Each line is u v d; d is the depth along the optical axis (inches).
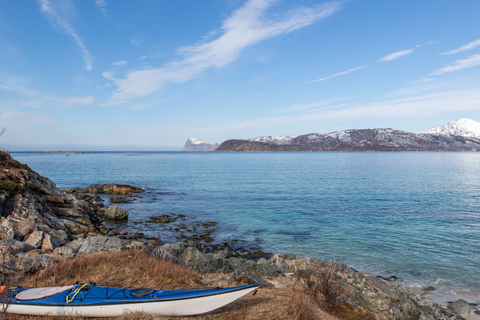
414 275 618.8
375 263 680.4
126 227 1014.4
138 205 1403.8
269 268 487.5
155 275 393.1
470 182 2290.8
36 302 293.0
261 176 2815.0
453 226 997.2
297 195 1664.6
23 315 290.5
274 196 1633.9
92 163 5088.6
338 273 465.1
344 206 1350.9
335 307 365.7
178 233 937.5
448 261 690.8
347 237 876.6
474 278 604.1
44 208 880.9
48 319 283.0
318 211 1241.4
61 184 2235.5
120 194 1744.6
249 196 1640.0
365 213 1201.4
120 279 380.2
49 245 576.4
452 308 483.2
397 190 1850.4
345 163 5354.3
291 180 2445.9
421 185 2101.4
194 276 426.9
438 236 882.8
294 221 1073.5
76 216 975.0
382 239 854.5
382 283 454.9
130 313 290.2
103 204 1365.7
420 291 550.6
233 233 932.0
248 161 6299.2
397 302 410.6
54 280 366.6
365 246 796.6
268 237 885.2
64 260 418.9
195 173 3179.1
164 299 300.7
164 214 1214.3
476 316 464.4
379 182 2293.3
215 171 3467.0
